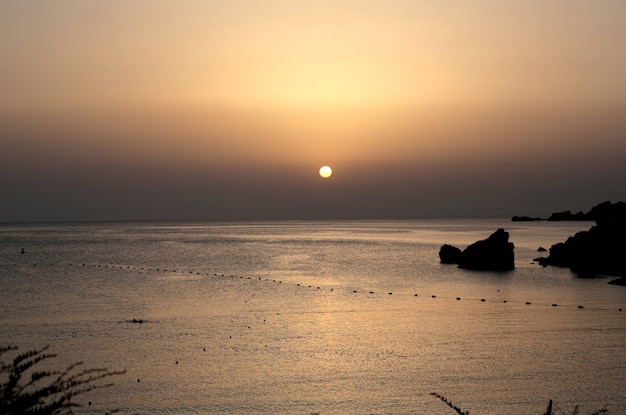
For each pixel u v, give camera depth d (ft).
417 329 165.78
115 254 471.21
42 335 156.87
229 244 606.55
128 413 97.50
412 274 317.63
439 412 98.53
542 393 107.96
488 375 118.93
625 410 99.19
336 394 107.96
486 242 346.95
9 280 295.07
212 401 104.42
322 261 400.88
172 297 232.94
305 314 192.24
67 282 286.46
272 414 98.58
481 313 194.29
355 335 157.38
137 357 132.87
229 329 165.68
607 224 336.70
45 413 24.73
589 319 180.86
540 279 289.94
